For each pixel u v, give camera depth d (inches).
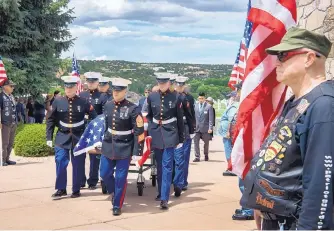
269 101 132.1
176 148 297.6
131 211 276.7
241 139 133.5
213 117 501.0
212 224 248.8
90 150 303.3
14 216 262.5
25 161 487.8
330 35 250.4
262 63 131.9
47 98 743.1
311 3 262.7
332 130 89.7
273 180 99.1
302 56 100.2
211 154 563.2
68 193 324.8
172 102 291.6
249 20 133.5
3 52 762.2
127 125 269.9
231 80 387.2
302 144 94.6
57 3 824.9
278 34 130.8
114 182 274.7
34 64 780.6
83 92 367.6
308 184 91.0
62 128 312.7
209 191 336.8
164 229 238.7
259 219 110.0
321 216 88.4
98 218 259.8
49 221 252.2
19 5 732.7
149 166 341.7
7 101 455.2
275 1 131.3
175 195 319.3
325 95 93.3
